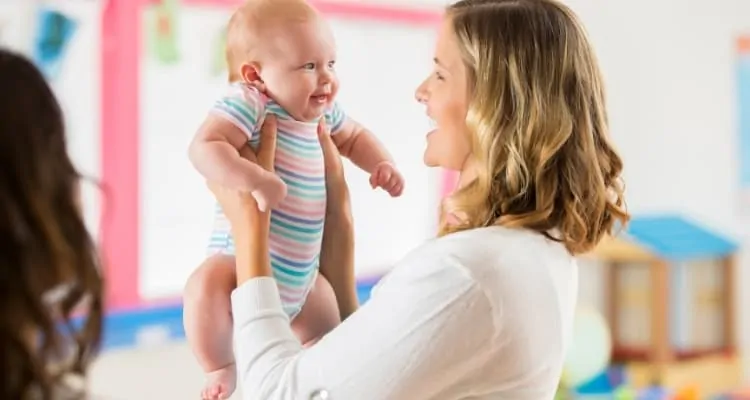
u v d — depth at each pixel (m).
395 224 2.86
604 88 1.33
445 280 1.16
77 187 0.97
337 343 1.18
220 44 2.43
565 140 1.23
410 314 1.15
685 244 2.96
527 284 1.19
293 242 1.32
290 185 1.31
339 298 1.41
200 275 1.33
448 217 1.30
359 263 2.76
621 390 2.78
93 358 0.98
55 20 2.12
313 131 1.35
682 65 3.27
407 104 2.88
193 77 2.39
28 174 0.91
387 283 1.20
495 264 1.17
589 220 1.28
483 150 1.23
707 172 3.29
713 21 3.27
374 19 2.75
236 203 1.26
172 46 2.34
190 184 2.40
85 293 0.96
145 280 2.32
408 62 2.87
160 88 2.32
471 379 1.19
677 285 2.97
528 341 1.20
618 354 3.01
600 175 1.27
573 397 2.77
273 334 1.21
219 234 1.35
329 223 1.40
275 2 1.32
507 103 1.23
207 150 1.24
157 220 2.34
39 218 0.90
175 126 2.36
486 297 1.16
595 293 3.14
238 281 1.26
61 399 0.94
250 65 1.31
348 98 2.71
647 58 3.27
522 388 1.22
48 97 0.95
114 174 2.24
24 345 0.88
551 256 1.24
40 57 2.10
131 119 2.27
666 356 2.93
